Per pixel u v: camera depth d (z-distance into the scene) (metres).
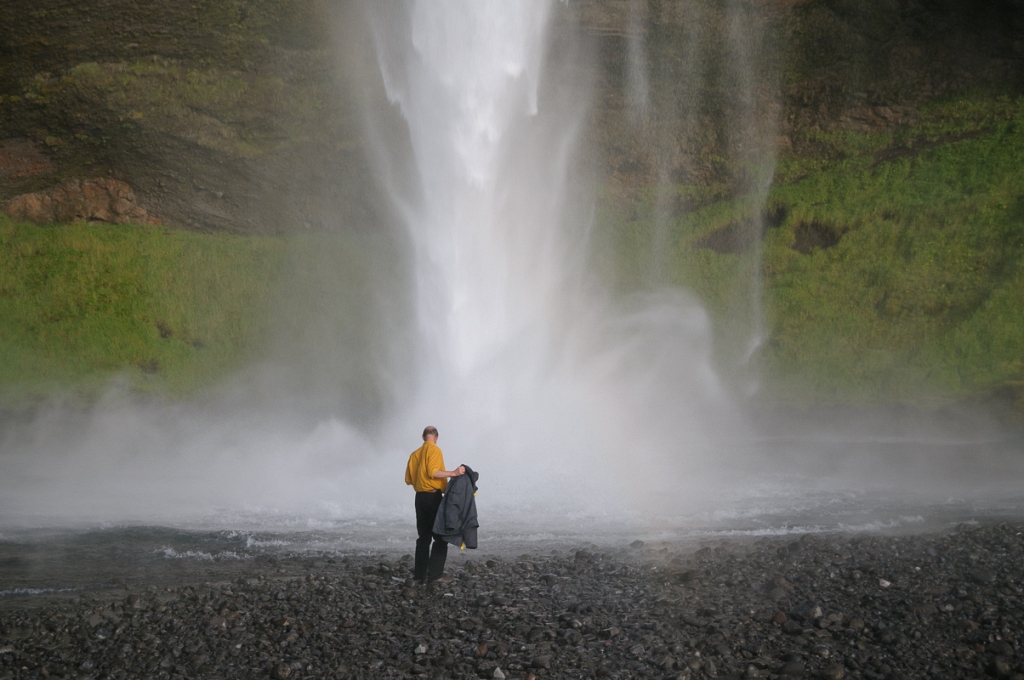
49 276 37.47
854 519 11.86
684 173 43.16
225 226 41.75
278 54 39.66
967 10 39.59
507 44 30.62
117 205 41.12
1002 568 8.35
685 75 41.56
